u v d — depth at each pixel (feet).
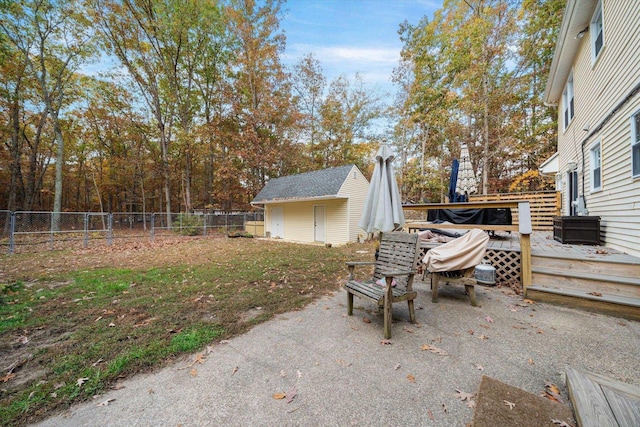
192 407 5.93
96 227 55.98
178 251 30.71
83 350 8.31
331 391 6.42
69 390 6.48
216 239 45.34
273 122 62.59
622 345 8.36
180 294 13.97
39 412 5.78
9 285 14.44
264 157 58.13
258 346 8.65
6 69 44.16
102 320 10.62
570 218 18.17
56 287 15.29
